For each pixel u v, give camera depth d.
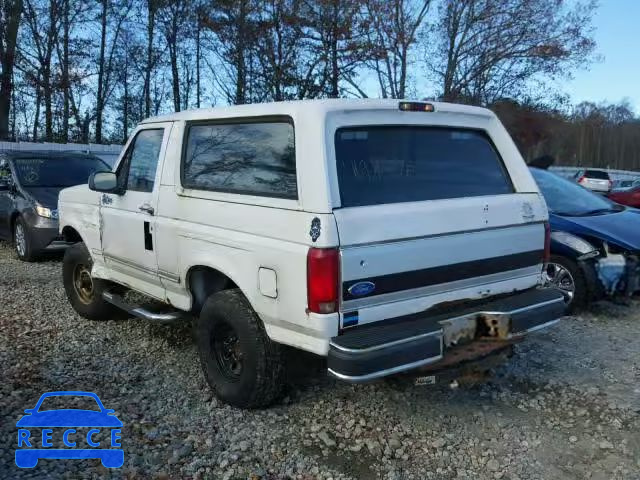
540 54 19.08
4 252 9.70
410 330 3.22
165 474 3.14
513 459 3.38
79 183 9.59
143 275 4.66
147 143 4.62
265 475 3.17
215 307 3.84
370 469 3.26
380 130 3.56
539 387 4.33
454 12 19.33
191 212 4.01
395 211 3.29
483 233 3.69
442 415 3.89
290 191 3.35
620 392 4.24
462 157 3.98
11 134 24.00
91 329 5.47
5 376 4.30
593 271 5.97
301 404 3.97
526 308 3.67
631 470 3.28
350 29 19.47
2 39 21.52
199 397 4.07
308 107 3.31
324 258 3.03
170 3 24.22
